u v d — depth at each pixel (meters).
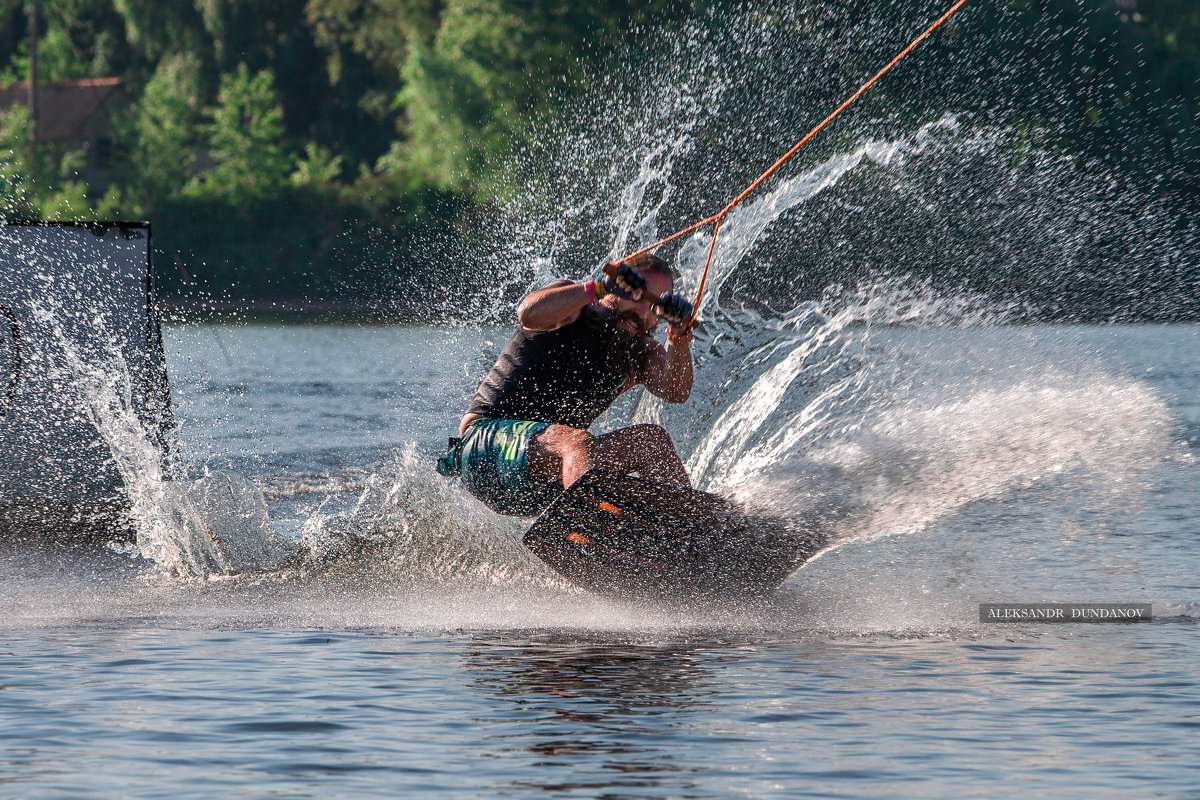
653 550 19.33
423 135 154.75
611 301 20.45
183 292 157.88
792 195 29.94
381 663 15.98
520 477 19.91
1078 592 20.72
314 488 32.06
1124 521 27.66
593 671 15.61
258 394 57.56
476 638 17.56
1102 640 17.33
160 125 197.00
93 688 14.67
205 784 11.57
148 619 18.86
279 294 155.62
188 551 22.70
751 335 29.62
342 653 16.55
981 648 16.92
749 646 17.06
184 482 23.34
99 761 12.17
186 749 12.52
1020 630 18.08
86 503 25.64
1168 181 109.00
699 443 25.95
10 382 25.77
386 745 12.66
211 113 194.12
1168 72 116.25
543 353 20.52
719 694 14.54
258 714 13.69
